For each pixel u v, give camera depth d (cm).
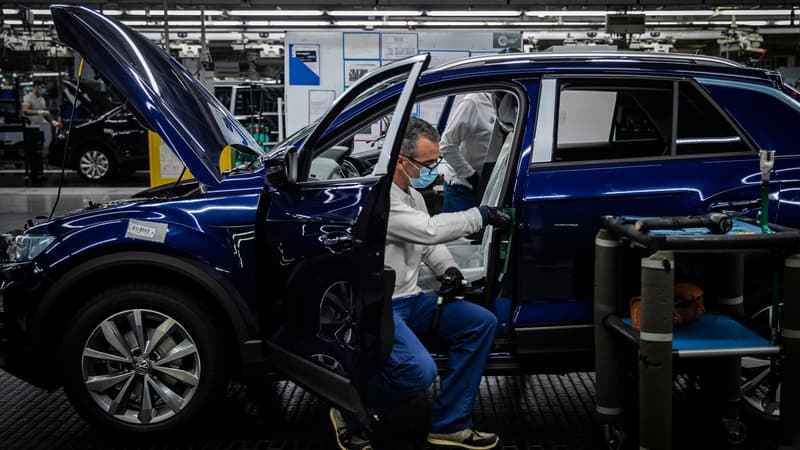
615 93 343
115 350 330
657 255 262
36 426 360
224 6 1617
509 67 330
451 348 313
